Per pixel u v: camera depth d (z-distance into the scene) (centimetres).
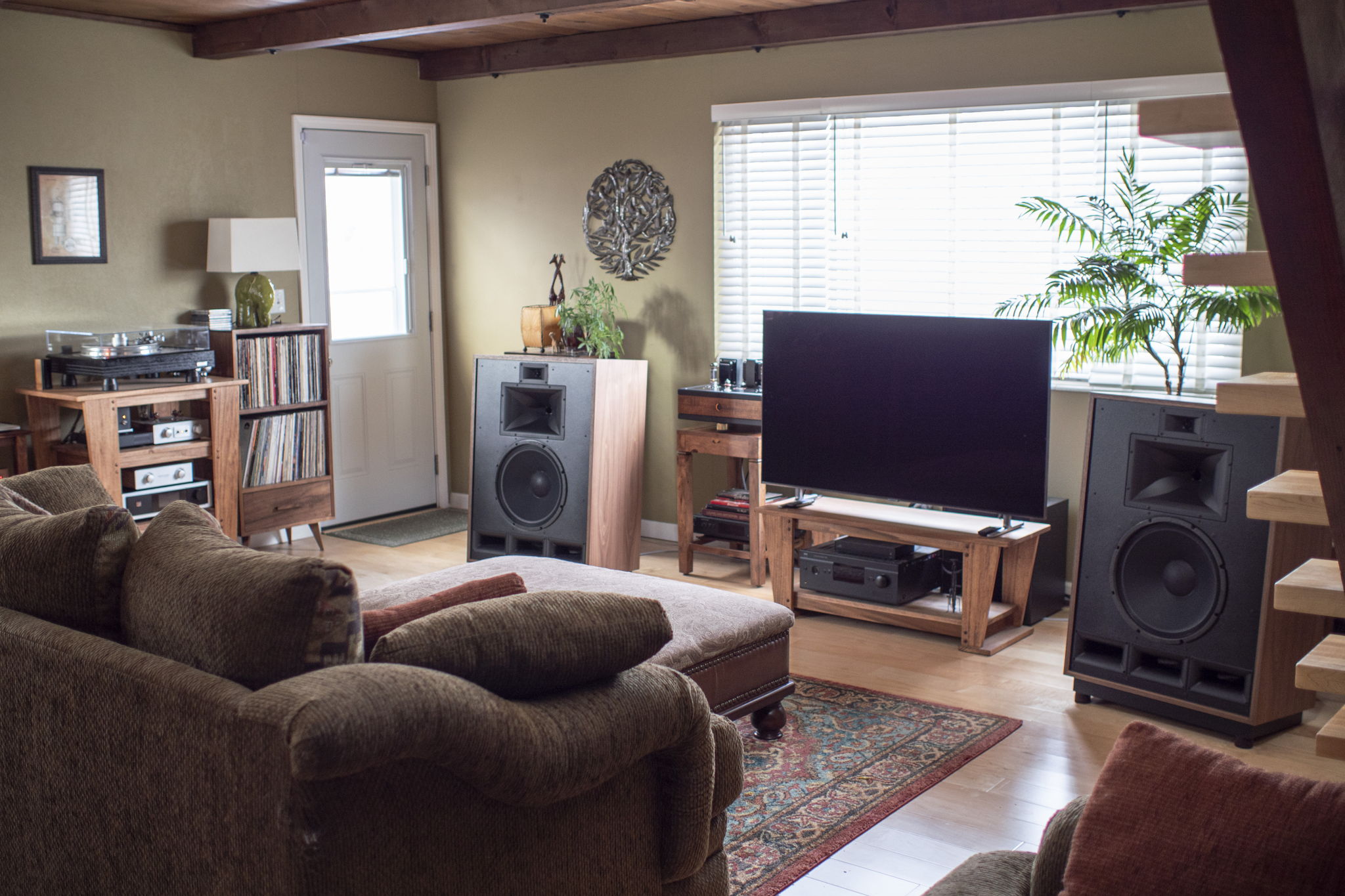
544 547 524
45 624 212
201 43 529
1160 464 358
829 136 519
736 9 495
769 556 475
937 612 443
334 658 184
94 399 466
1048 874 154
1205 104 163
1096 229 457
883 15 472
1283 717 350
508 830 190
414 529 613
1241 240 433
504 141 618
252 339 534
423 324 648
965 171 488
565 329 558
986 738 348
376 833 171
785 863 277
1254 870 130
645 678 208
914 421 442
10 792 217
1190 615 351
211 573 192
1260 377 217
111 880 198
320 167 590
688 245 564
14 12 475
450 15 435
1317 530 345
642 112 568
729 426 533
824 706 376
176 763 180
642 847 215
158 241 531
